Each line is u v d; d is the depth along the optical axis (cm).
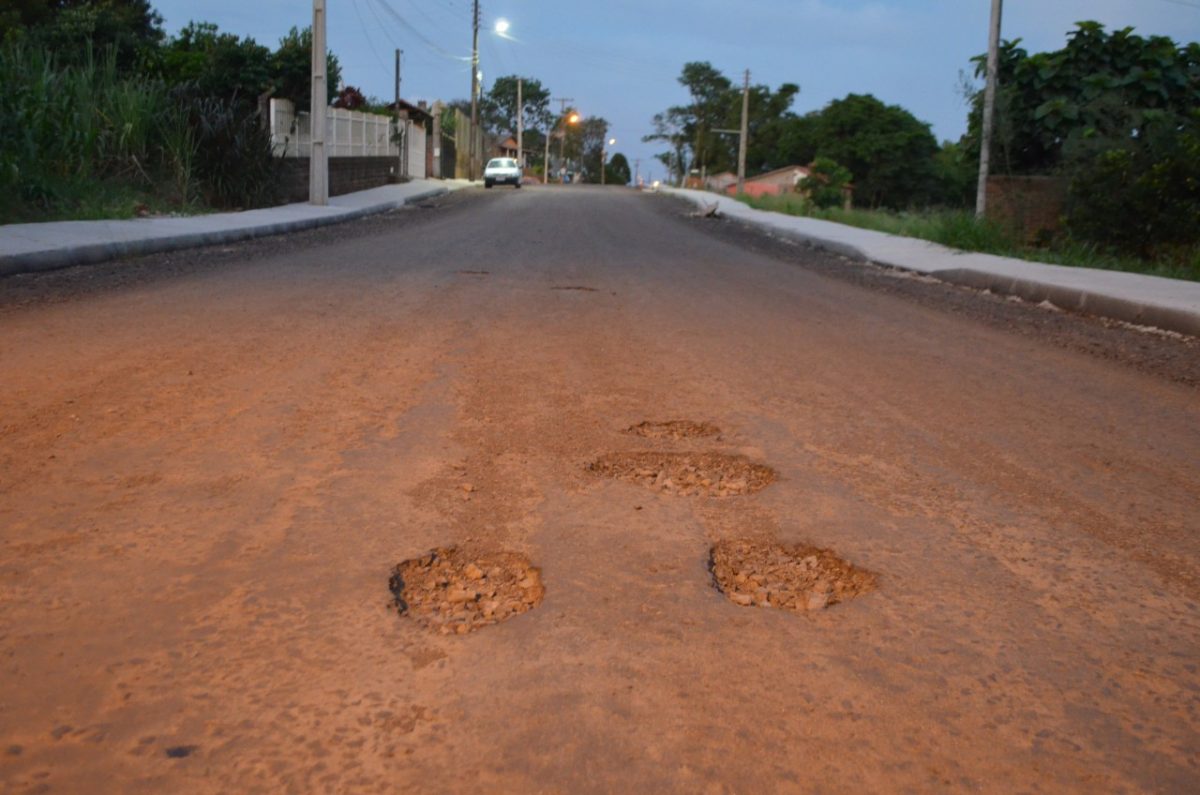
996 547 328
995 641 262
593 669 240
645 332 729
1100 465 428
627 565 302
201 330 664
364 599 272
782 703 228
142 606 264
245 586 277
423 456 402
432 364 582
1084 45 1745
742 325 786
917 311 934
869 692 234
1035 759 211
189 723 213
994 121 1716
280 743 207
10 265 923
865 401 533
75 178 1573
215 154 1914
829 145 5278
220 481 362
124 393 486
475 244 1488
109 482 357
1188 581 306
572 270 1149
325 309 775
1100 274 1149
